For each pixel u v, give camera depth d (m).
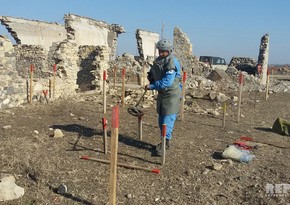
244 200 5.05
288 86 21.22
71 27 23.84
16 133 7.48
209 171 6.05
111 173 4.35
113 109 4.21
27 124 8.41
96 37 27.06
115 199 4.50
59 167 5.78
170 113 6.82
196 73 23.95
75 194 4.91
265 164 6.59
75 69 14.91
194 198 5.03
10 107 10.16
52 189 5.04
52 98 12.16
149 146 7.28
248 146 7.68
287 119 11.84
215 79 22.06
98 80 16.52
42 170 5.54
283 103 15.72
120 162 6.23
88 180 5.38
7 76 10.24
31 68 10.79
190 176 5.79
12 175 5.29
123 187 5.25
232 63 31.22
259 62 26.19
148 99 13.64
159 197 5.02
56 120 9.12
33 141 7.00
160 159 6.53
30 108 10.32
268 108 14.07
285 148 7.87
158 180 5.58
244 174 6.01
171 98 6.75
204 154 6.98
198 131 8.98
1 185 4.77
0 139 6.88
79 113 10.30
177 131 8.79
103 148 6.80
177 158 6.63
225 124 10.20
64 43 14.15
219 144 7.78
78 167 5.85
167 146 7.02
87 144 7.11
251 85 21.17
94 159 6.16
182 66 24.08
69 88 14.27
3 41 10.14
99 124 8.95
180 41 24.02
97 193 4.98
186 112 11.79
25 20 23.55
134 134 8.11
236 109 13.27
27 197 4.77
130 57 22.33
